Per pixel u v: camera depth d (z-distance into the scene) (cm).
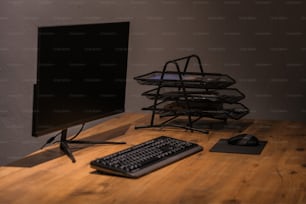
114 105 218
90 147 197
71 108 187
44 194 143
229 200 138
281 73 271
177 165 172
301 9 264
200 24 274
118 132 223
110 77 212
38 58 164
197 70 278
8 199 139
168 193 144
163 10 276
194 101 231
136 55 283
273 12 267
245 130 230
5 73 294
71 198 140
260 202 137
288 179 157
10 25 288
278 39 269
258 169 168
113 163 163
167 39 278
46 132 173
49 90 172
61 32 175
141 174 159
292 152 191
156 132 224
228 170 167
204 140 210
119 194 143
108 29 207
